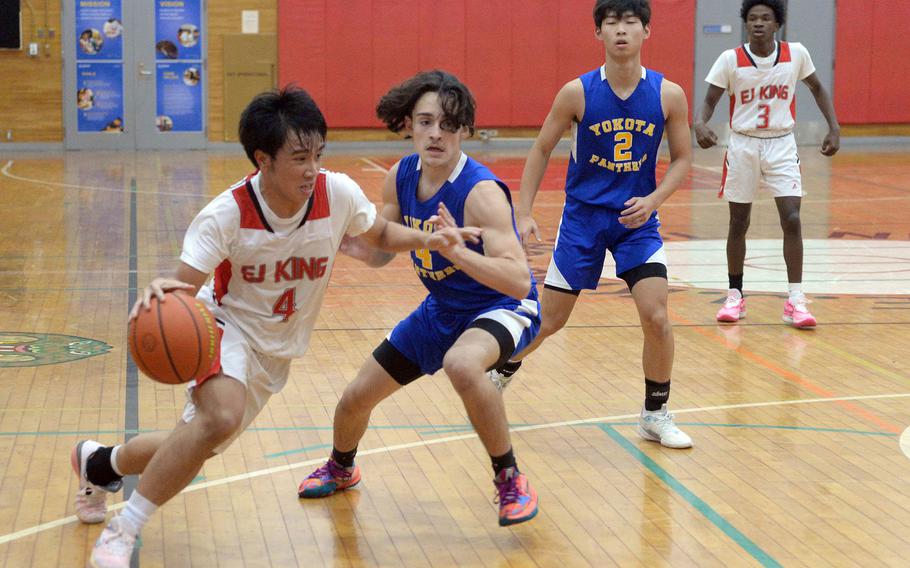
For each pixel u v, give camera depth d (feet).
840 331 22.43
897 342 21.43
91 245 32.65
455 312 12.43
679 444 14.93
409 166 12.52
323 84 66.44
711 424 16.14
